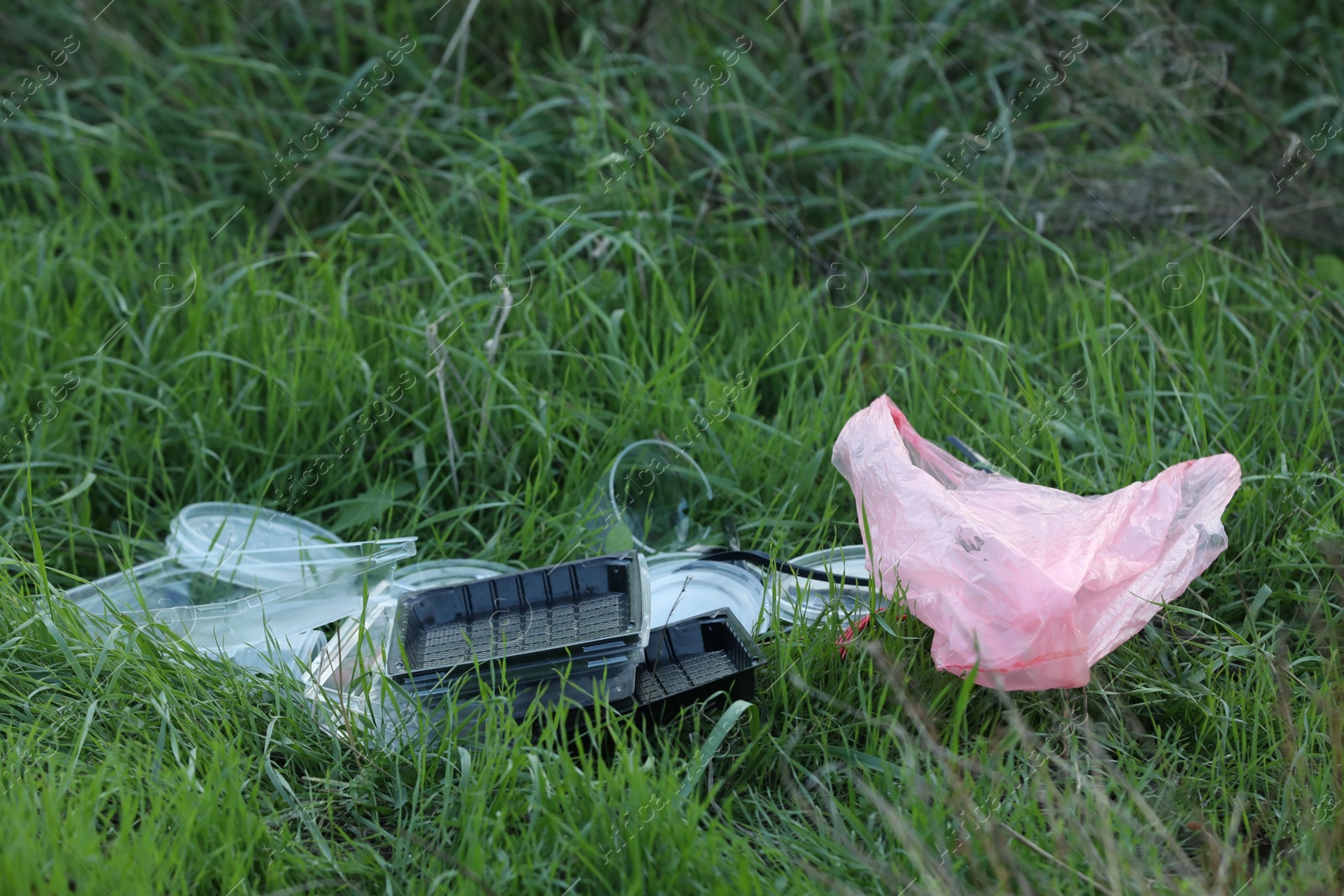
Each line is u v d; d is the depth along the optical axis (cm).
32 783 173
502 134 378
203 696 203
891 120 392
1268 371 287
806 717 197
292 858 169
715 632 207
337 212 381
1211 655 212
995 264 347
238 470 287
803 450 271
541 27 424
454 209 360
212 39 430
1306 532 234
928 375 291
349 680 213
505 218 330
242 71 407
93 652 208
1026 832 173
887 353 303
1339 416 275
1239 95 371
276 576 243
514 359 296
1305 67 420
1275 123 378
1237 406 279
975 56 407
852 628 207
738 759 183
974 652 183
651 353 315
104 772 177
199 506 268
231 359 296
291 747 195
